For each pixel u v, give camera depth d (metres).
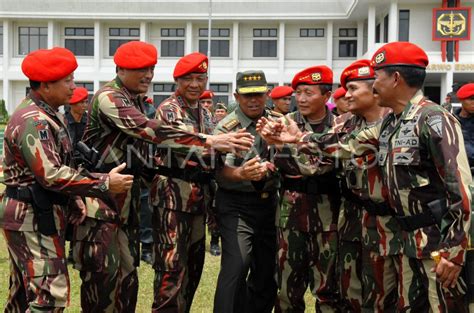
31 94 3.56
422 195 3.15
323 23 35.41
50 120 3.48
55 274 3.42
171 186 4.32
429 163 3.13
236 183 4.19
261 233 4.35
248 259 4.17
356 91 3.84
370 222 3.80
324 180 4.10
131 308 4.30
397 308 3.73
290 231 4.16
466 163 3.01
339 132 3.92
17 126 3.39
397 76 3.21
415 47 3.23
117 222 4.05
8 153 3.46
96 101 4.02
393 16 29.91
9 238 3.46
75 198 3.87
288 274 4.22
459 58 29.47
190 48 35.53
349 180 3.86
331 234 4.14
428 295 3.20
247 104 4.27
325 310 4.23
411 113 3.19
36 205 3.42
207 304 5.28
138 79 4.04
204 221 4.56
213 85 35.88
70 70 3.52
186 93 4.44
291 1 33.91
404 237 3.29
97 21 35.56
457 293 3.33
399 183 3.22
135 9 34.66
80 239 4.01
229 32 35.75
